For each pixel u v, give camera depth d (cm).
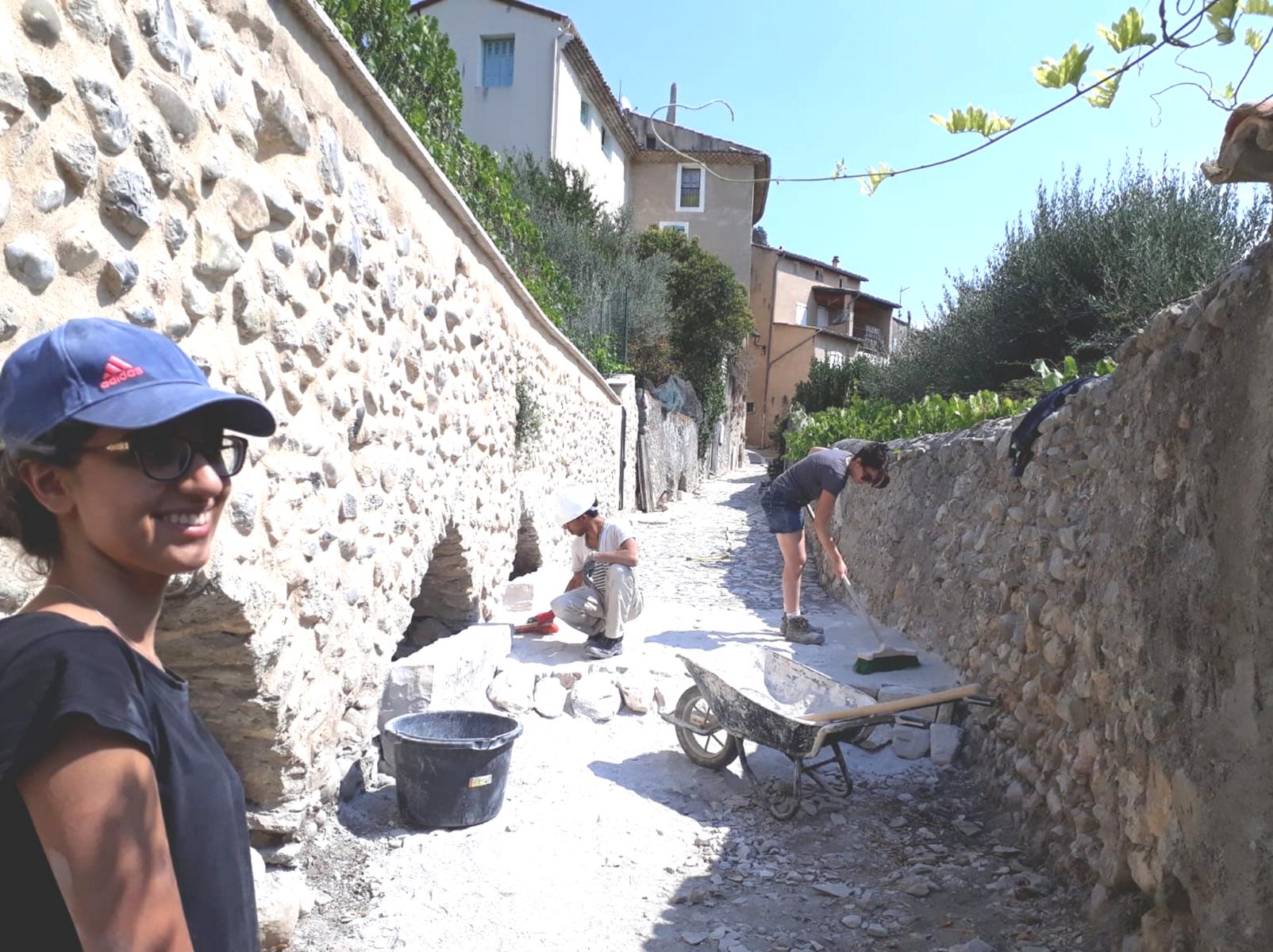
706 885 404
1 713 103
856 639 730
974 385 1095
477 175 793
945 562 646
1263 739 245
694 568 1176
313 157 375
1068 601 412
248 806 375
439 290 546
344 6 517
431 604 664
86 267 239
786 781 497
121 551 120
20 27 214
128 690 111
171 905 108
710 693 492
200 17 293
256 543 330
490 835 431
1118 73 250
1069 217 986
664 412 1964
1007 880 397
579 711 571
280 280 348
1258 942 243
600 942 358
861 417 1267
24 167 217
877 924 371
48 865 104
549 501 917
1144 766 319
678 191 2880
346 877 389
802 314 3628
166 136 272
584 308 1719
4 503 121
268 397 341
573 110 2217
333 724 412
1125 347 371
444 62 704
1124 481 363
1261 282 260
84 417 114
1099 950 330
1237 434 267
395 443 479
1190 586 290
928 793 502
